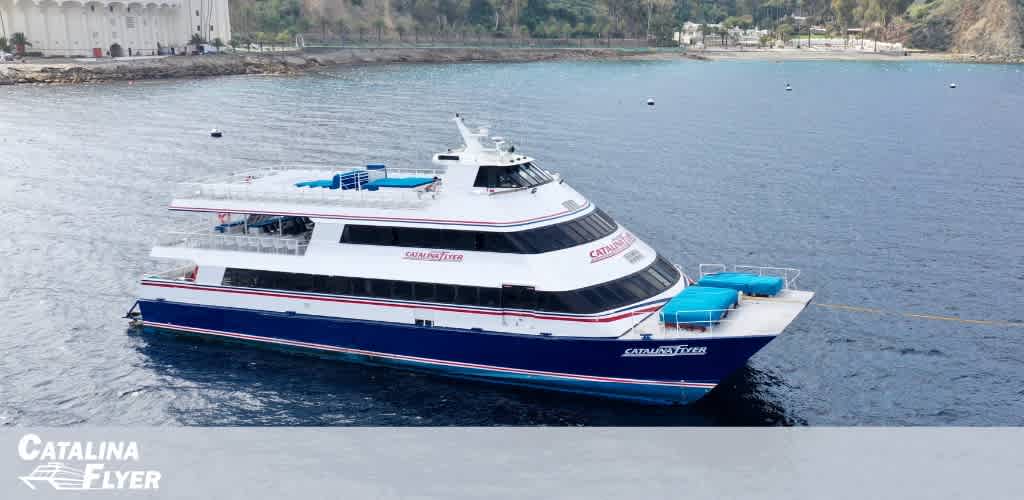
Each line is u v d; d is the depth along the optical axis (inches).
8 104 4655.5
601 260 1306.6
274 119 4104.3
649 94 6008.9
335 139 3476.9
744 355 1184.8
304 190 1424.7
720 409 1270.9
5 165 2908.5
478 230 1295.5
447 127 3855.8
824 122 4527.6
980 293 1731.1
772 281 1316.4
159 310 1503.4
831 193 2645.2
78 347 1469.0
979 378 1362.0
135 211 2321.6
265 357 1427.2
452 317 1302.9
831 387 1337.4
